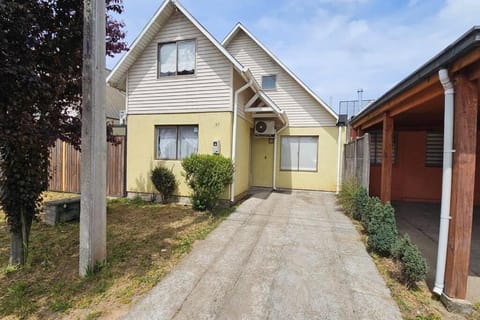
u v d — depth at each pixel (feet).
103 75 11.05
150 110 25.94
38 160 12.48
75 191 29.71
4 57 9.06
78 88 13.07
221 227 18.02
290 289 10.21
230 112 23.59
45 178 13.19
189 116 24.73
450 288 9.25
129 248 13.85
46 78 11.41
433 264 12.78
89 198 10.86
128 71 26.45
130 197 26.76
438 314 8.82
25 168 12.01
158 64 25.54
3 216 19.20
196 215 20.67
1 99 9.32
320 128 34.24
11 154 11.41
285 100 35.45
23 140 10.19
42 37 10.93
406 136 29.89
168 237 15.70
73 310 8.78
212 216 20.39
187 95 24.76
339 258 13.17
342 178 32.40
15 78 9.10
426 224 19.95
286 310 8.88
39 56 10.89
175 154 25.61
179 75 24.95
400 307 9.15
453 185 9.41
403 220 21.16
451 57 8.73
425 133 29.32
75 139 15.03
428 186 29.32
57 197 27.66
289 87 35.35
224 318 8.43
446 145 9.63
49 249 13.65
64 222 18.22
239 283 10.64
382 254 13.50
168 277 11.03
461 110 9.07
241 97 26.37
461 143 9.10
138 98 26.27
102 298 9.45
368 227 15.07
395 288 10.37
